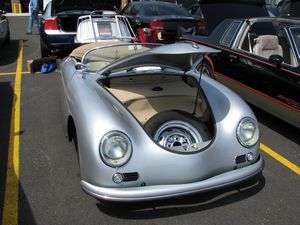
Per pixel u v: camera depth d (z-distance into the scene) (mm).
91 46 4891
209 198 3379
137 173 2967
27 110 5828
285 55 5309
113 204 3377
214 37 6516
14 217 3254
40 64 8117
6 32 10656
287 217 3283
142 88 4086
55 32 8188
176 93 3988
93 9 8875
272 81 4965
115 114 3156
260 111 5902
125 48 4562
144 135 3090
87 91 3506
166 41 8742
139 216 3252
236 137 3293
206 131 3367
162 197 2967
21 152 4445
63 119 4262
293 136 5043
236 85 5773
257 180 3621
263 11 7504
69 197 3543
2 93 6672
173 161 3025
